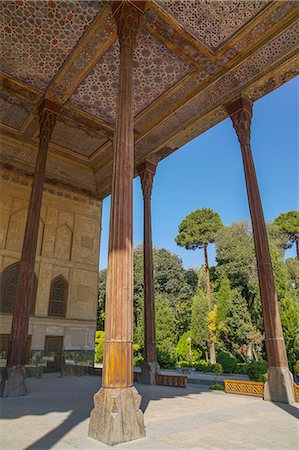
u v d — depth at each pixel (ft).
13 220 40.24
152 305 34.73
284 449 11.03
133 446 11.23
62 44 27.02
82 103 33.81
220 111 31.99
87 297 45.50
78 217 47.52
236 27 25.66
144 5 21.56
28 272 25.41
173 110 34.06
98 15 24.30
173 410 18.17
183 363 67.05
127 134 17.25
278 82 28.35
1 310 36.99
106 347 13.64
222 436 12.66
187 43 26.89
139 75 30.42
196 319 74.59
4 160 40.63
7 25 25.49
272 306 23.27
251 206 26.35
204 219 97.50
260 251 24.82
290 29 24.97
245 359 66.28
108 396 12.58
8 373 22.62
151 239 37.76
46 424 14.10
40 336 39.52
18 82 30.63
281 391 21.29
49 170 45.37
